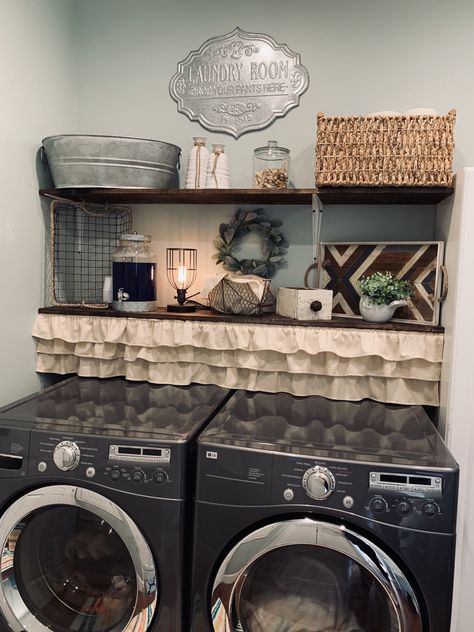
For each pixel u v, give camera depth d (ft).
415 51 6.24
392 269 5.99
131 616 4.42
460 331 5.05
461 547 5.09
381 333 5.58
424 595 3.95
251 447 4.23
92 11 7.00
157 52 6.90
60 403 5.42
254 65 6.66
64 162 5.85
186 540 4.40
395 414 5.36
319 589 4.33
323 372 5.82
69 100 6.89
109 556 4.67
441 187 5.37
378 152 5.41
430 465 3.99
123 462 4.35
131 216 7.06
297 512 4.15
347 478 4.02
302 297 5.85
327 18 6.44
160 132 6.96
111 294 6.70
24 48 5.77
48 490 4.47
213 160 6.31
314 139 6.56
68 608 4.74
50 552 4.78
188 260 6.97
